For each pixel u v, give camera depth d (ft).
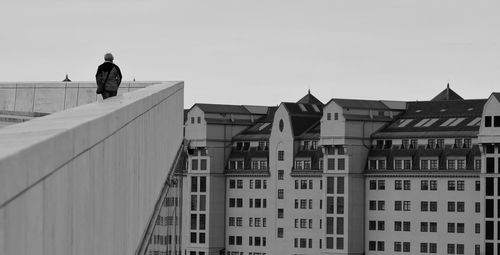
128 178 61.87
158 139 97.50
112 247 52.80
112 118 52.44
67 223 38.47
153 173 88.53
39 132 38.42
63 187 37.68
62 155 37.47
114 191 53.52
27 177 32.37
